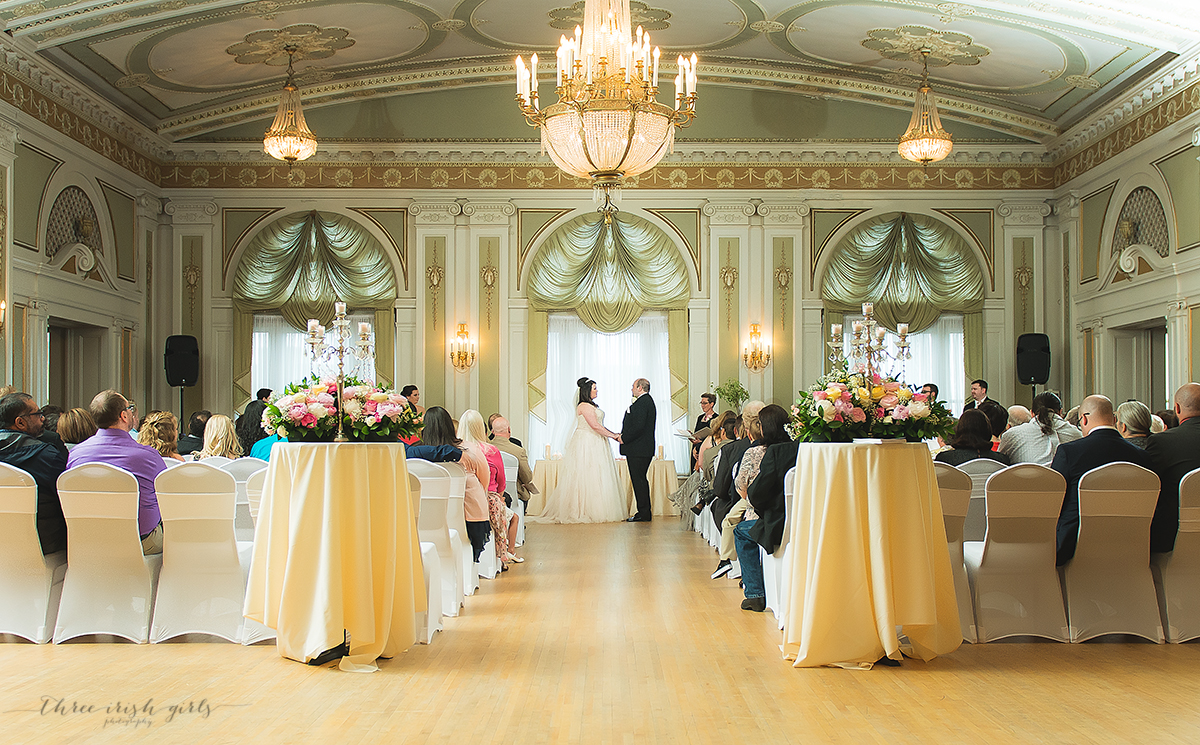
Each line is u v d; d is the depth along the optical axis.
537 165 12.98
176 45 10.42
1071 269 12.47
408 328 12.90
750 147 12.86
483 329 12.92
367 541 4.58
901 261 12.92
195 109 12.28
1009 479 4.94
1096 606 5.08
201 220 12.89
